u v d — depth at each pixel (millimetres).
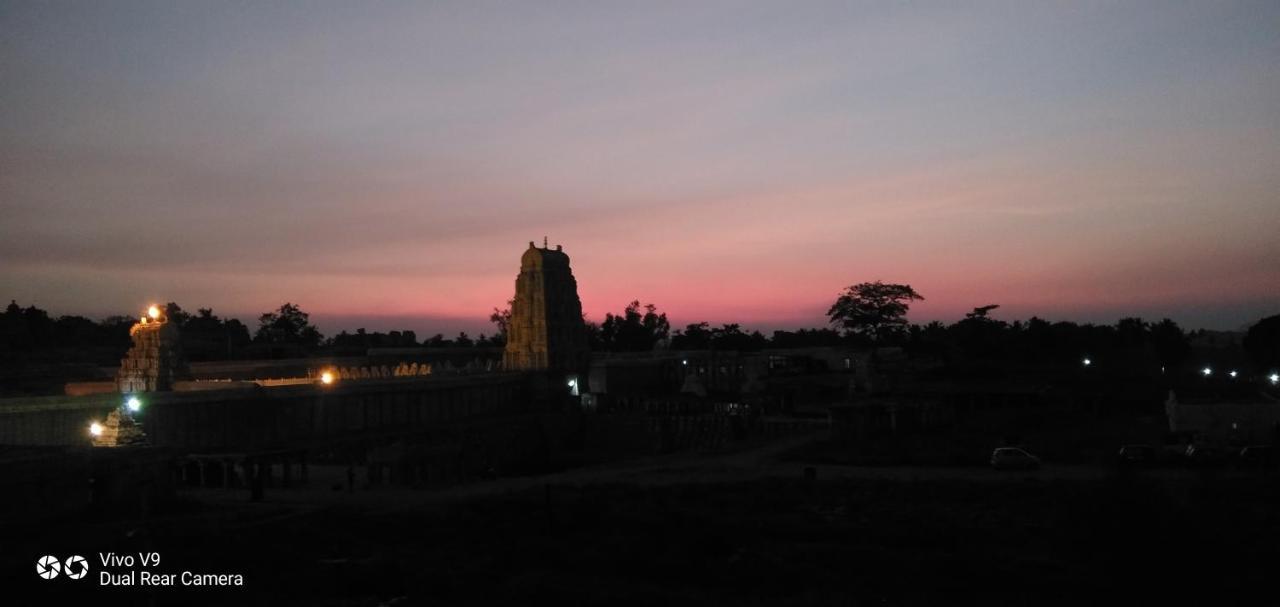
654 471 70062
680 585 37219
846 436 84500
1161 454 61469
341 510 47562
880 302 149500
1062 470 62875
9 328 145750
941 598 35094
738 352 153250
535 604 33125
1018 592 35500
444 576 35312
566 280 124312
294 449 68625
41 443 55125
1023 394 100562
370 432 85250
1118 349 140000
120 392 66062
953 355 143875
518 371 114875
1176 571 33969
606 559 39562
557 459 103625
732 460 75750
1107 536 35438
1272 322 133375
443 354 143125
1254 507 44469
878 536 44219
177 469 64312
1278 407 68562
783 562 39469
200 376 100938
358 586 34031
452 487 63812
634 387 130750
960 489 54312
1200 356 166750
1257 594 33250
